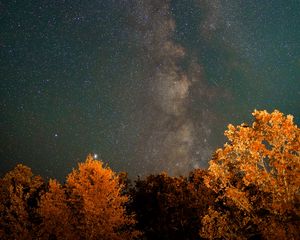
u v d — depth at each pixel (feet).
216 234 30.27
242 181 28.96
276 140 26.35
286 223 25.44
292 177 25.20
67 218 50.60
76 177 50.67
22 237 53.31
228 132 28.81
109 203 48.60
